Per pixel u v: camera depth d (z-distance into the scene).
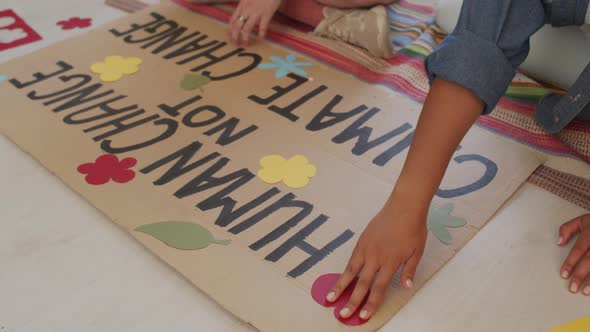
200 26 1.47
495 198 0.98
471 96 0.75
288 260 0.87
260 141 1.10
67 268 0.88
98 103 1.21
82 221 0.96
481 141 1.09
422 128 0.78
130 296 0.84
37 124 1.15
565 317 0.81
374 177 1.01
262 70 1.30
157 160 1.06
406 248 0.79
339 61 1.32
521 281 0.86
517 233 0.93
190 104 1.20
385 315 0.80
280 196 0.98
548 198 0.99
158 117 1.17
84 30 1.49
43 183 1.03
